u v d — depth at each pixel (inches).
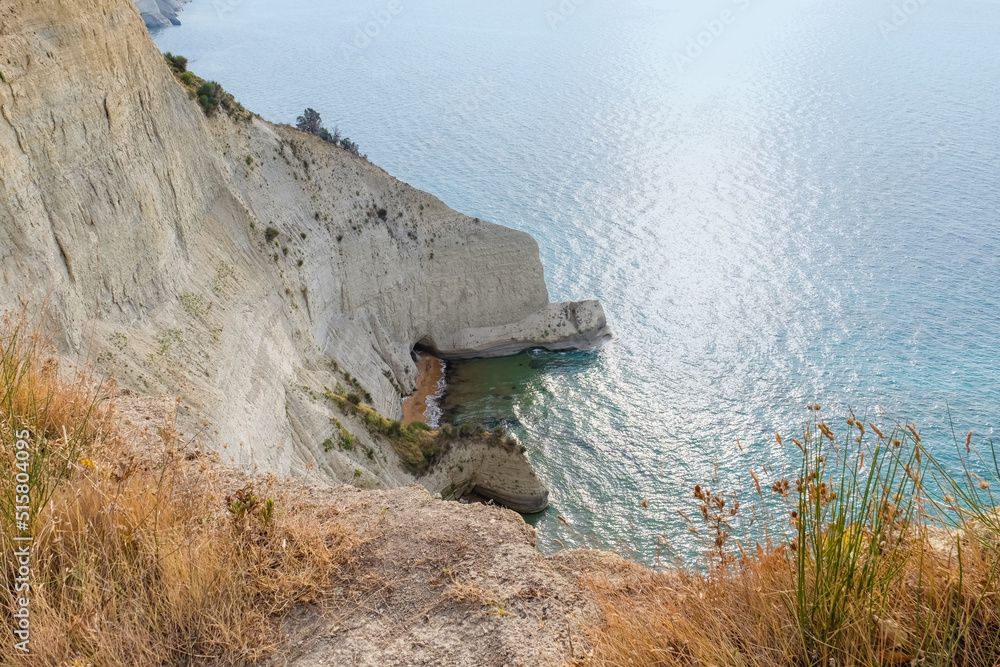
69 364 676.7
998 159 5644.7
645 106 7549.2
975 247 4126.5
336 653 211.3
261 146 1951.3
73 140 943.7
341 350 2134.6
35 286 820.6
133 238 1080.8
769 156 5984.3
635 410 2487.7
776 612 180.2
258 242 1638.8
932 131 6446.9
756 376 2778.1
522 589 235.1
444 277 2615.7
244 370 1314.0
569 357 2802.7
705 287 3737.7
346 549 252.1
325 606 228.4
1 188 798.5
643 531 1847.9
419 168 5595.5
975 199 4899.1
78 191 945.5
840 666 163.9
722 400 2586.1
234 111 1893.5
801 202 5004.9
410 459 1731.1
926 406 2529.5
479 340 2716.5
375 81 7642.7
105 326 979.9
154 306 1131.3
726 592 193.0
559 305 2849.4
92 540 221.1
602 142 6412.4
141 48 1213.7
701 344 3053.6
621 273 3966.5
